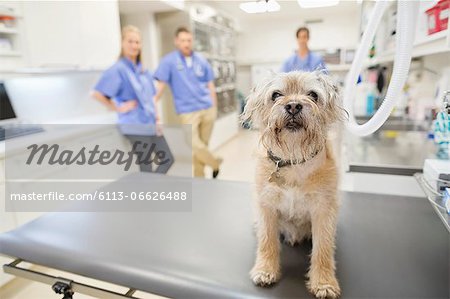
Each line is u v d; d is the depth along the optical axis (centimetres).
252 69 619
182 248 106
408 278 88
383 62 246
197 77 311
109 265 98
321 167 96
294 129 97
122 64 258
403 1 96
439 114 130
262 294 84
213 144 484
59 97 304
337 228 114
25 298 183
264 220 101
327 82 102
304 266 97
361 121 201
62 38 255
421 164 152
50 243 111
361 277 88
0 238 116
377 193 146
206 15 404
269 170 100
